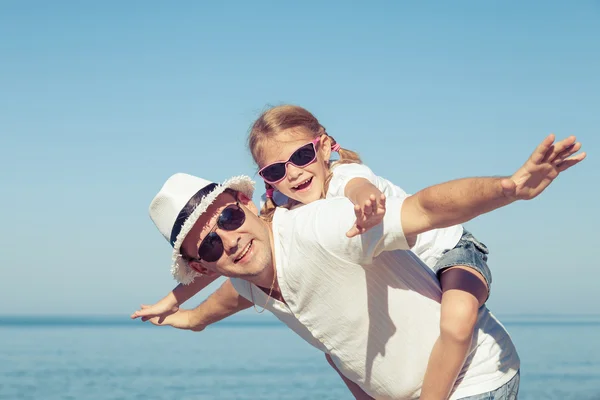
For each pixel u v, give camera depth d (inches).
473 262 136.2
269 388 920.3
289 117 183.9
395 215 108.7
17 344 2244.1
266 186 188.7
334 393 861.8
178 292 171.6
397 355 129.3
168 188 139.1
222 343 2347.4
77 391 878.4
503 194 95.0
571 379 975.6
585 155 92.4
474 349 131.8
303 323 134.2
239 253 131.8
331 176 171.6
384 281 124.3
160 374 1110.4
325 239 119.3
